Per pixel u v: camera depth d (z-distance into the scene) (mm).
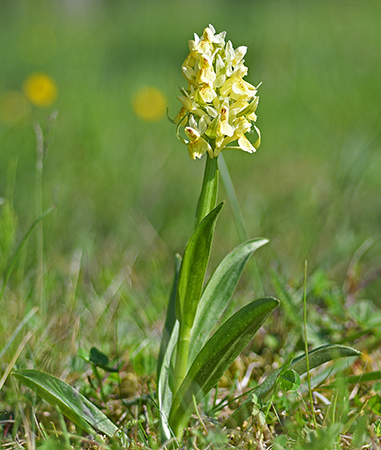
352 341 647
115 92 1643
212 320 566
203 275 536
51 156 1164
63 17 2922
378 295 716
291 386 548
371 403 569
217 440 533
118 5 3129
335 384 567
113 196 1013
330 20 2488
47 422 579
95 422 549
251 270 709
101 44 2334
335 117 1424
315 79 1664
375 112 1408
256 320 531
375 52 1909
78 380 603
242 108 540
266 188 1056
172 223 922
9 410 582
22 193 971
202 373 542
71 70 1934
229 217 931
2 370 615
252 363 632
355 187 869
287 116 1460
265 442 549
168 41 2324
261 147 1307
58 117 1363
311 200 947
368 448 547
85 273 743
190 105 537
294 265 761
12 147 1200
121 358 640
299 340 643
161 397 562
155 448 540
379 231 857
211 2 3330
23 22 2787
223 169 718
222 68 538
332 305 673
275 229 875
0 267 681
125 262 784
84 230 874
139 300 697
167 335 577
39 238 697
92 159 1161
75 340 630
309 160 1204
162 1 3250
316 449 519
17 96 1360
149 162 1190
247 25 2547
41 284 674
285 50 1894
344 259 767
